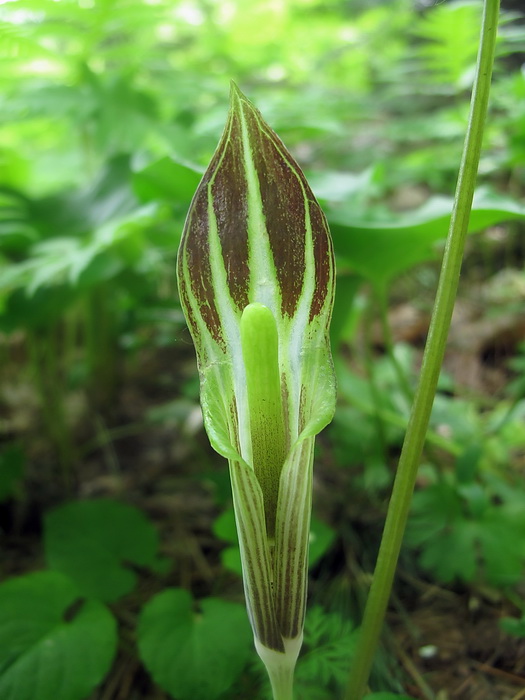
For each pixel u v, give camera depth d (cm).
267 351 12
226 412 12
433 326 12
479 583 22
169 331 38
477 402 35
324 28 59
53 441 33
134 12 30
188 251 12
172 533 27
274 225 12
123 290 34
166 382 38
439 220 20
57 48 37
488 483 26
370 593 13
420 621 21
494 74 44
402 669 19
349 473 30
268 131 12
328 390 12
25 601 19
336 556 24
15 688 17
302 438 11
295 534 12
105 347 36
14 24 27
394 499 13
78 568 21
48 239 31
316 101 44
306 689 17
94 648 18
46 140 47
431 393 12
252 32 51
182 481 30
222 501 23
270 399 12
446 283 12
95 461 32
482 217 20
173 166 21
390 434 30
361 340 43
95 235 28
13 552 26
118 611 23
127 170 33
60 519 23
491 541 22
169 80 38
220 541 26
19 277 28
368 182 26
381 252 22
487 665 19
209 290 12
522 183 48
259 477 12
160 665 17
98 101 33
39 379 32
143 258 32
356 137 59
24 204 33
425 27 32
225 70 55
